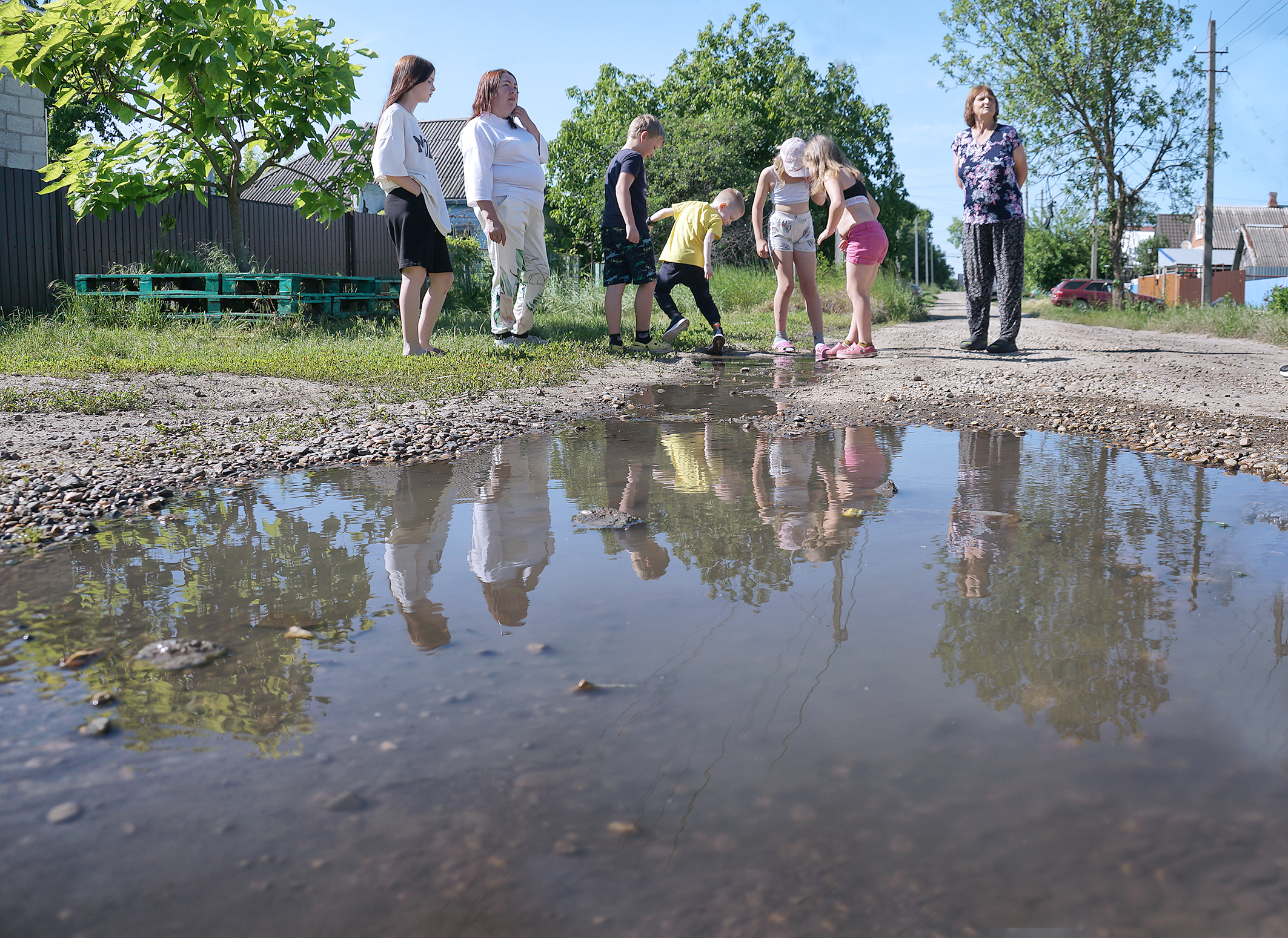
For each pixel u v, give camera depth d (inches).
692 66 1320.1
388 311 389.1
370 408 168.1
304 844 35.0
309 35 347.3
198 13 299.1
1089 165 819.4
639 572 72.6
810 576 71.1
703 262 294.0
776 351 305.6
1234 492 103.0
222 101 320.8
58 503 97.0
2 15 295.9
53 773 40.6
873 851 34.3
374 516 93.8
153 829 36.1
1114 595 65.6
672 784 39.2
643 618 61.3
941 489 104.9
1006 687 49.3
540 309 474.0
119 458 121.2
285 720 46.0
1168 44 770.2
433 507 97.9
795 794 38.2
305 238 506.9
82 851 34.6
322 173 1082.1
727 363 270.4
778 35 1309.1
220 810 37.5
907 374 237.6
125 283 334.3
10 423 143.2
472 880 32.6
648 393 200.7
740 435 147.7
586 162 1152.2
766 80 1315.2
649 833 35.5
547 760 41.4
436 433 144.6
